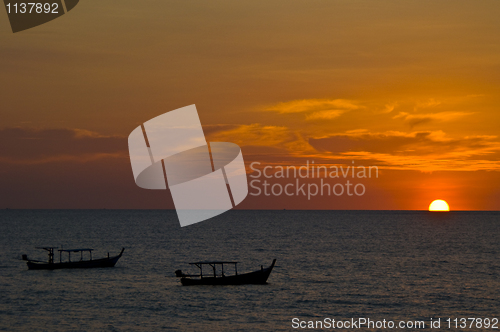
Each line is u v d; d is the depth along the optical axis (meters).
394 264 69.75
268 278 56.12
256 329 35.34
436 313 40.06
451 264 70.06
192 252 86.44
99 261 65.31
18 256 82.00
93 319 37.56
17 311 39.91
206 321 37.22
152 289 49.19
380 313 39.97
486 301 44.25
